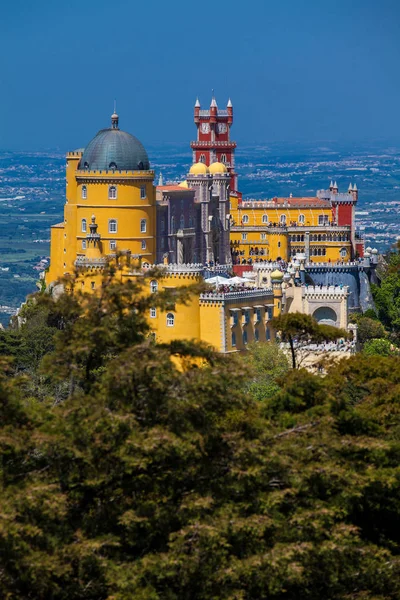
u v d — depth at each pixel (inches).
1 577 7706.7
